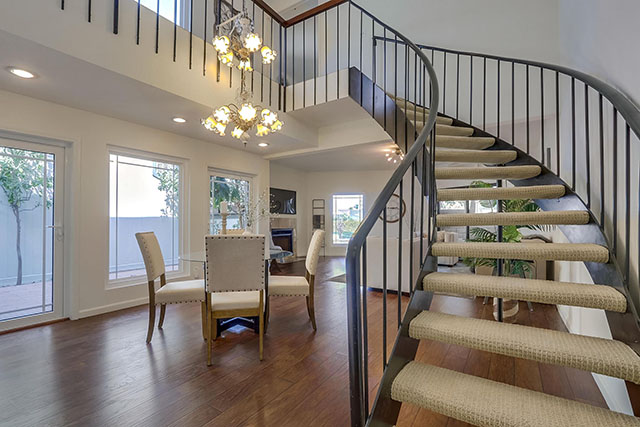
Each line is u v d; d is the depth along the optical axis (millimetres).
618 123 1827
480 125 4363
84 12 2391
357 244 1249
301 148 5238
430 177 2184
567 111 3043
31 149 3148
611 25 1862
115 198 3811
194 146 4633
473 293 1696
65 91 2936
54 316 3279
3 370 2207
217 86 3443
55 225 3311
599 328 2111
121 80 2719
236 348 2596
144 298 3973
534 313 3535
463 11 4543
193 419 1693
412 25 4996
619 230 1796
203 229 4738
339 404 1831
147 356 2432
